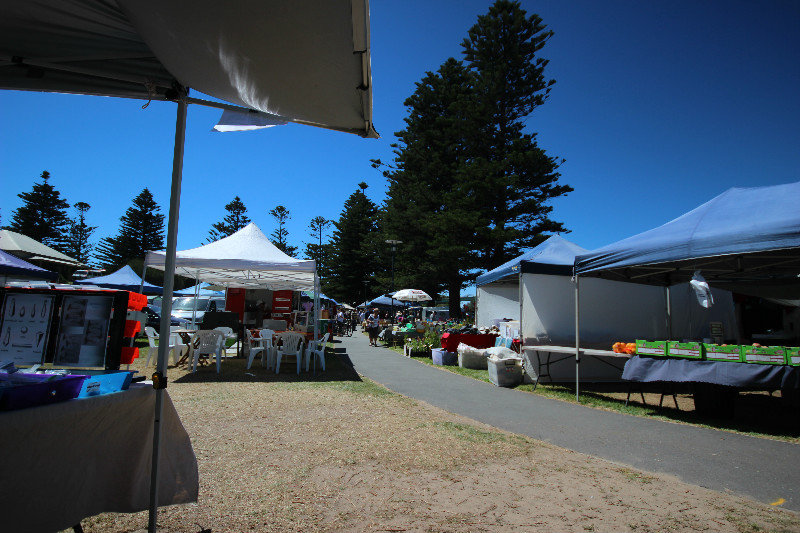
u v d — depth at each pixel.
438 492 3.11
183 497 2.41
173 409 2.36
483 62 30.61
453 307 31.45
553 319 8.69
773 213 4.79
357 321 38.91
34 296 2.13
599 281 9.01
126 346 2.21
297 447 4.03
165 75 2.27
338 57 1.66
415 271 34.09
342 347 16.72
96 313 2.14
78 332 2.11
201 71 1.99
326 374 9.04
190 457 2.45
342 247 49.84
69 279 30.23
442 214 28.75
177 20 1.56
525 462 3.81
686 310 9.31
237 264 9.41
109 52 2.04
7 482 1.54
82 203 58.00
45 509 1.74
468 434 4.63
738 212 5.22
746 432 4.97
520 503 2.95
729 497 3.15
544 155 27.66
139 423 2.20
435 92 33.91
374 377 8.94
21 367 2.03
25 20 1.76
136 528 2.43
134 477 2.21
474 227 27.48
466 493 3.10
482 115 29.98
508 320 12.93
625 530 2.60
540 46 29.94
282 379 8.16
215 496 2.91
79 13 1.72
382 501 2.93
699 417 5.73
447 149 33.28
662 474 3.62
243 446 4.01
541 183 28.53
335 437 4.38
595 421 5.46
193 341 9.24
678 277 8.64
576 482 3.37
